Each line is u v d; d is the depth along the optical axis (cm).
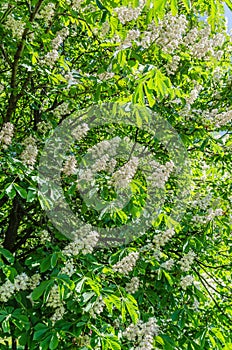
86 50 548
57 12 450
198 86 505
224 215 524
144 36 432
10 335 358
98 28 457
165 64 453
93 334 343
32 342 331
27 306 359
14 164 358
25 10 430
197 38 485
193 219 475
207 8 306
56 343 315
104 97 472
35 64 428
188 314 428
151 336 369
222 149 509
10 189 335
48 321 334
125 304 341
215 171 603
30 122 531
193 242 454
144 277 433
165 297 434
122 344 364
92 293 330
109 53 492
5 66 475
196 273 532
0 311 322
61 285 318
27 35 416
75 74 458
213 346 445
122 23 391
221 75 596
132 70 396
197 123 511
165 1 246
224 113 511
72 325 340
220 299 581
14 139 441
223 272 594
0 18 407
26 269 418
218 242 560
